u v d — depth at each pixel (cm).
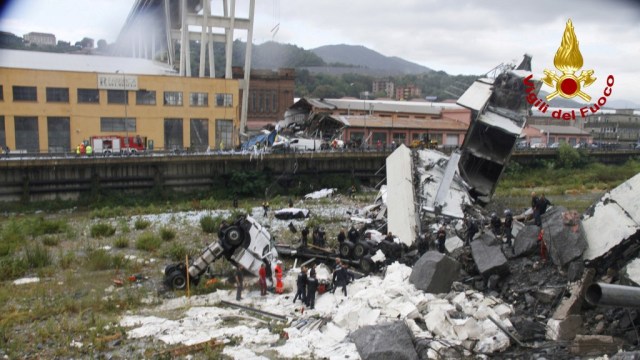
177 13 10012
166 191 4894
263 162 5325
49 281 2192
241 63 17888
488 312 1622
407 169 2712
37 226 3281
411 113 8025
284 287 2077
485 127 3234
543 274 1802
